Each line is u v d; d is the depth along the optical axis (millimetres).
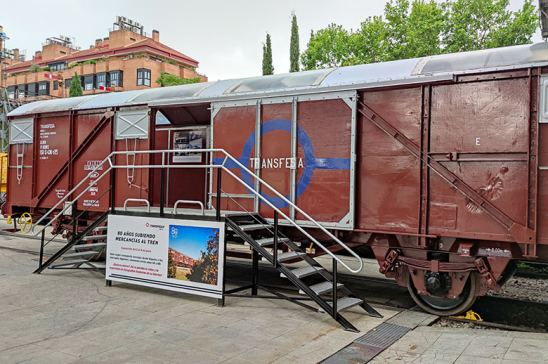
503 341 4996
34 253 11141
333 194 6996
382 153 6699
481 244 6082
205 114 10070
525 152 5734
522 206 5730
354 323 5895
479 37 19609
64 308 6246
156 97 9070
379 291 8141
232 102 7973
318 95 7156
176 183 10531
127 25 53188
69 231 10320
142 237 7273
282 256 6504
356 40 21094
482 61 6102
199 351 4695
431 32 19531
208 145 10180
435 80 6234
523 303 7465
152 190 9078
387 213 6633
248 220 7219
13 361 4316
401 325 5891
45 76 50562
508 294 8055
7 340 4926
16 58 66000
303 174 7266
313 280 7074
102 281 8023
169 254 6980
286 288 6922
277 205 7473
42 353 4543
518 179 5770
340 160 6949
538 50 5789
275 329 5504
